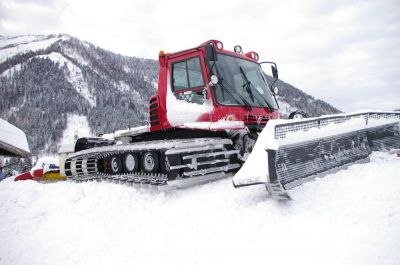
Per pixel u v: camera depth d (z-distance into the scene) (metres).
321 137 5.20
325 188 4.69
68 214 5.86
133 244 4.50
